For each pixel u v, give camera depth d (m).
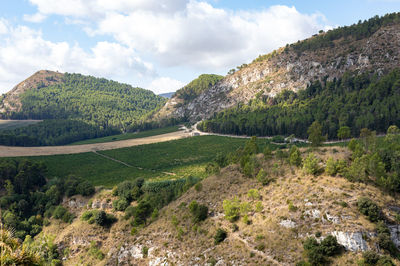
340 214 51.03
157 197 91.19
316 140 81.38
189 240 64.88
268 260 50.50
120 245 77.12
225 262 54.00
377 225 48.09
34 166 122.25
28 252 14.57
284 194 63.12
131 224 85.56
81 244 86.12
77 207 103.62
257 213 61.81
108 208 99.44
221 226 64.12
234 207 64.25
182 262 60.75
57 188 109.56
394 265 42.56
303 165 69.31
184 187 88.88
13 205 100.00
